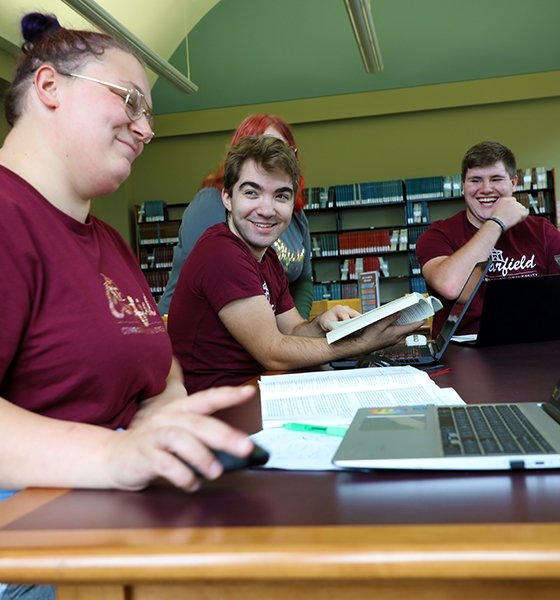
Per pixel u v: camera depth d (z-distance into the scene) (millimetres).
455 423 700
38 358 847
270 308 1668
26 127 953
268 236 1796
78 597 448
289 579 403
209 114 8219
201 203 2338
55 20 992
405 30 7820
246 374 1731
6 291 796
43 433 625
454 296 2297
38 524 490
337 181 8109
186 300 1732
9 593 711
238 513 488
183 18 7801
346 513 472
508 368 1281
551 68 7602
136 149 1001
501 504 471
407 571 386
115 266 1029
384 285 8023
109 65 947
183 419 543
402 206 8062
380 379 1119
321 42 7973
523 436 623
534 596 410
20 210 848
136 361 941
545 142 7699
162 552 416
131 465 544
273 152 1720
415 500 494
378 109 7895
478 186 2494
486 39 7691
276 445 707
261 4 8031
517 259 2426
